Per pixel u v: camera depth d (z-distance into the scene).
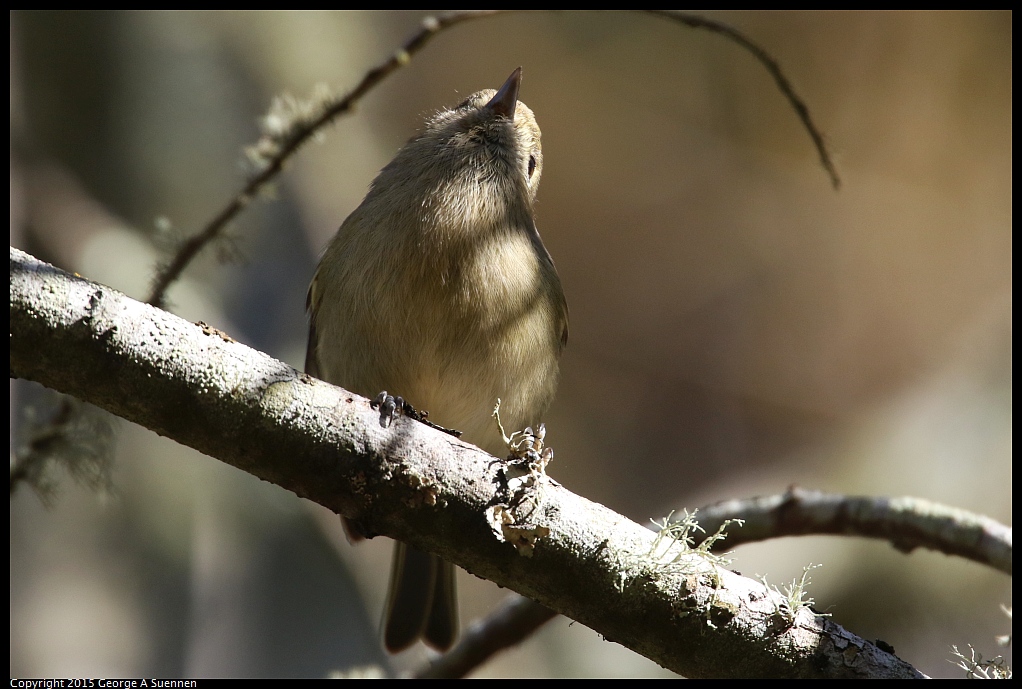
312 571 9.38
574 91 19.34
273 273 10.37
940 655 10.87
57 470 7.25
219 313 9.84
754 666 4.60
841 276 17.92
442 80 19.08
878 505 6.70
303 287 10.43
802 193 18.44
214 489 9.55
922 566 11.18
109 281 9.73
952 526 6.53
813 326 17.78
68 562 8.87
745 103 18.83
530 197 8.76
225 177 10.59
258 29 11.67
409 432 4.69
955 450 12.59
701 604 4.58
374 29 16.08
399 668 9.58
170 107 10.71
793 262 18.20
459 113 8.23
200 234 6.95
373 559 11.84
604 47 19.41
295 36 11.95
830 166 6.76
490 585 15.38
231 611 9.07
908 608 11.09
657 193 18.88
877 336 17.36
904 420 14.05
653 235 18.70
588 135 19.09
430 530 4.65
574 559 4.59
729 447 17.33
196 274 9.94
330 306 7.62
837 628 4.68
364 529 4.72
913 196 17.95
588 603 4.63
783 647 4.59
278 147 6.97
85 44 10.70
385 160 13.07
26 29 10.63
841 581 11.14
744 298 18.14
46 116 10.45
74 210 10.12
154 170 10.44
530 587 4.67
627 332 18.33
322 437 4.59
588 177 18.97
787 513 6.86
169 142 10.59
